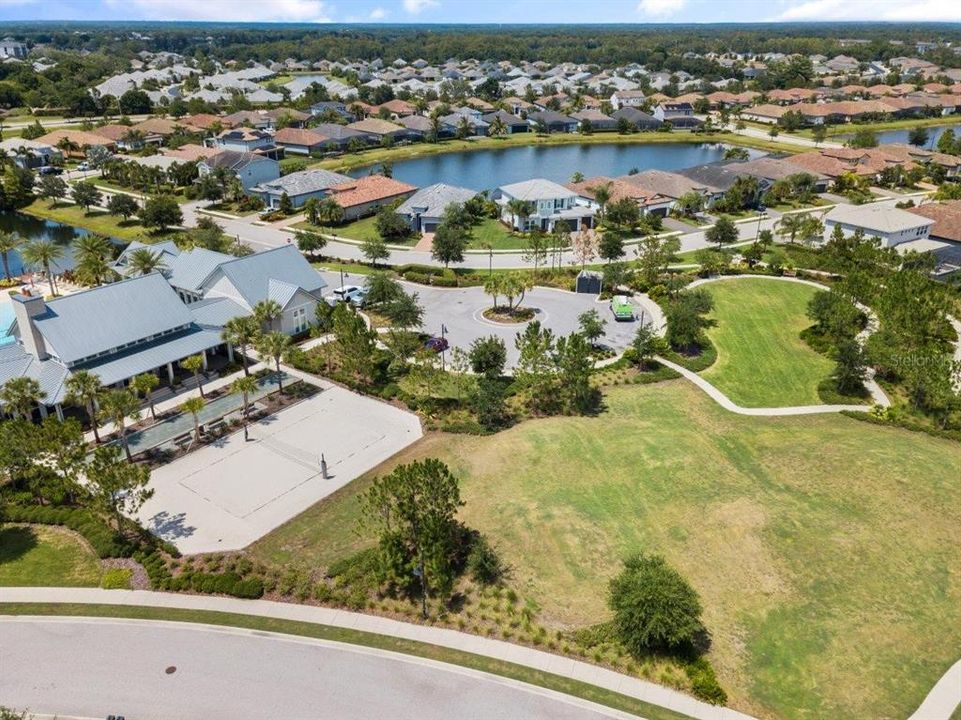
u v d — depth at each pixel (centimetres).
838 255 9831
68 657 3381
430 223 11400
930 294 7512
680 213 12394
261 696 3164
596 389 6259
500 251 10538
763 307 8181
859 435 5409
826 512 4375
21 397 4962
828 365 6838
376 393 6112
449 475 3978
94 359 5856
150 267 7656
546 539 4172
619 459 5012
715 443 5344
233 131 17075
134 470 4116
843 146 17862
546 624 3600
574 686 3234
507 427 5594
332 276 9288
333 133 17788
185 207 12912
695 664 3303
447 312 8025
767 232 10531
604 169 16800
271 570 3975
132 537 4253
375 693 3186
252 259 7400
